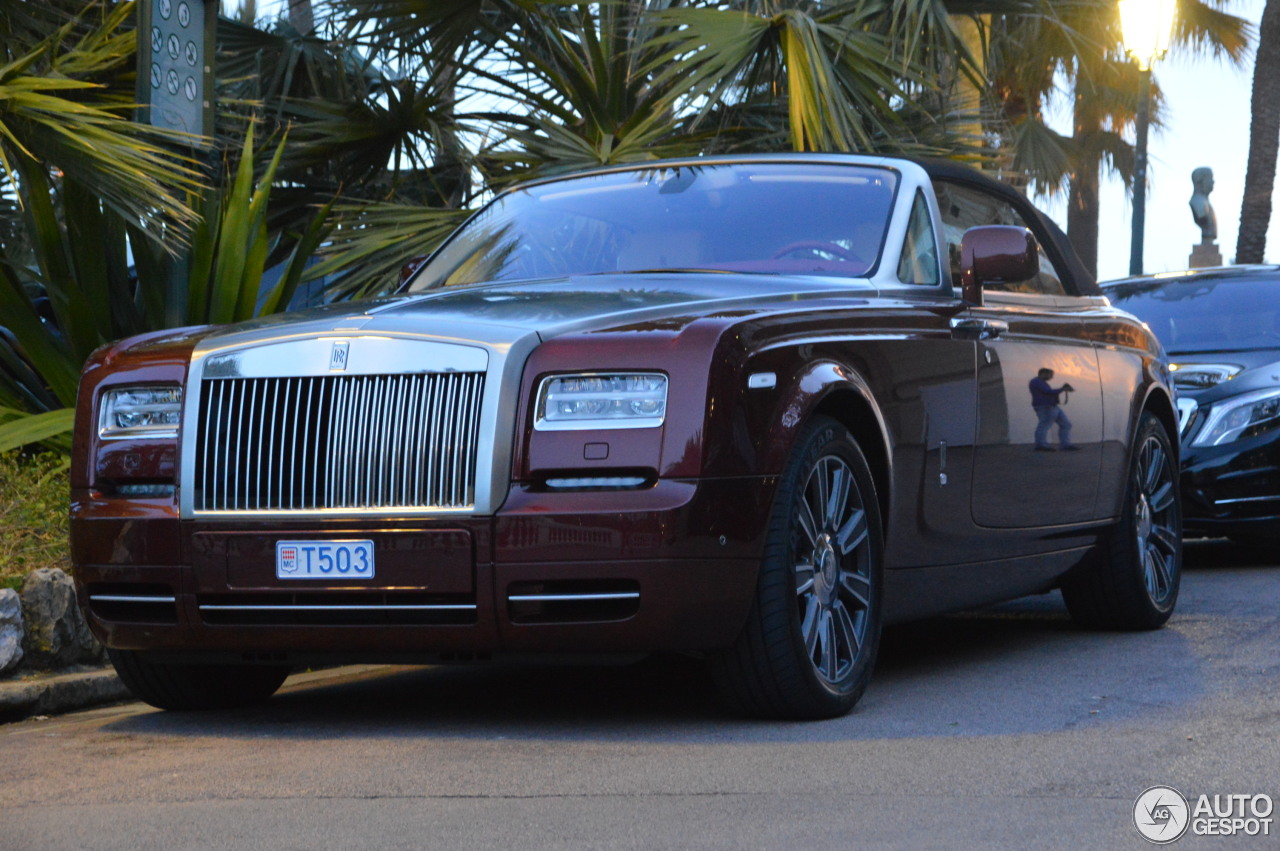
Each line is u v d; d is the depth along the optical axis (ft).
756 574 11.38
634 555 10.91
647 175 16.11
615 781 9.83
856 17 31.22
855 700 12.42
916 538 13.43
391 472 11.40
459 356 11.35
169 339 12.60
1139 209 55.06
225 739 11.98
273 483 11.70
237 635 11.87
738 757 10.55
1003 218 16.70
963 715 12.20
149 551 11.98
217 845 8.48
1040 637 17.49
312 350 11.73
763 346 11.60
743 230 14.74
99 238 21.44
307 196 32.58
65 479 19.08
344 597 11.49
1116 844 8.18
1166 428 19.08
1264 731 11.21
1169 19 53.42
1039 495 15.48
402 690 14.44
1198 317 27.68
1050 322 16.16
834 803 9.14
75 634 14.66
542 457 11.15
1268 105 75.92
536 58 33.50
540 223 15.76
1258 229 76.38
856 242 14.37
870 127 31.89
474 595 11.18
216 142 24.64
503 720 12.42
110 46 21.34
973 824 8.61
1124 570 17.40
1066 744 10.89
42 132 19.17
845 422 12.81
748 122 33.78
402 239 29.01
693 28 30.63
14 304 20.66
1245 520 24.97
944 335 13.80
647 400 11.13
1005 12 34.99
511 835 8.52
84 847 8.54
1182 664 14.84
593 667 15.47
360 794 9.63
